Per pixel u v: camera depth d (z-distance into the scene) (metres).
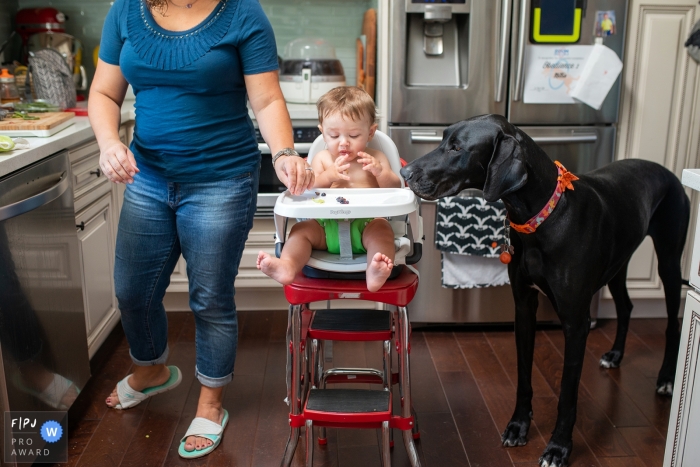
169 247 2.04
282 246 1.73
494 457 2.08
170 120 1.85
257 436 2.19
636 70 2.84
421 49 2.84
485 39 2.72
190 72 1.78
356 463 2.05
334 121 1.79
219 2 1.78
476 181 1.83
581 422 2.28
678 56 2.83
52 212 2.02
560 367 2.68
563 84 2.79
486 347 2.87
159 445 2.14
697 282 1.55
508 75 2.79
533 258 1.93
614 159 2.94
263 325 3.08
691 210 2.99
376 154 1.90
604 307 3.15
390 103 2.79
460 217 2.77
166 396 2.45
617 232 2.01
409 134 2.81
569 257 1.89
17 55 3.04
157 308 2.18
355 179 1.86
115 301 2.84
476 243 2.78
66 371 2.13
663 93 2.87
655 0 2.76
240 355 2.77
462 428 2.24
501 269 2.86
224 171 1.92
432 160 1.80
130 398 2.34
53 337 2.02
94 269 2.55
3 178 1.75
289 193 1.68
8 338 1.74
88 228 2.51
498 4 2.69
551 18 2.73
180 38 1.77
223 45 1.78
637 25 2.79
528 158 1.82
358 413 1.71
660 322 3.14
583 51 2.77
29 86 2.71
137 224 1.97
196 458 2.08
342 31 3.46
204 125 1.86
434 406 2.38
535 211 1.87
